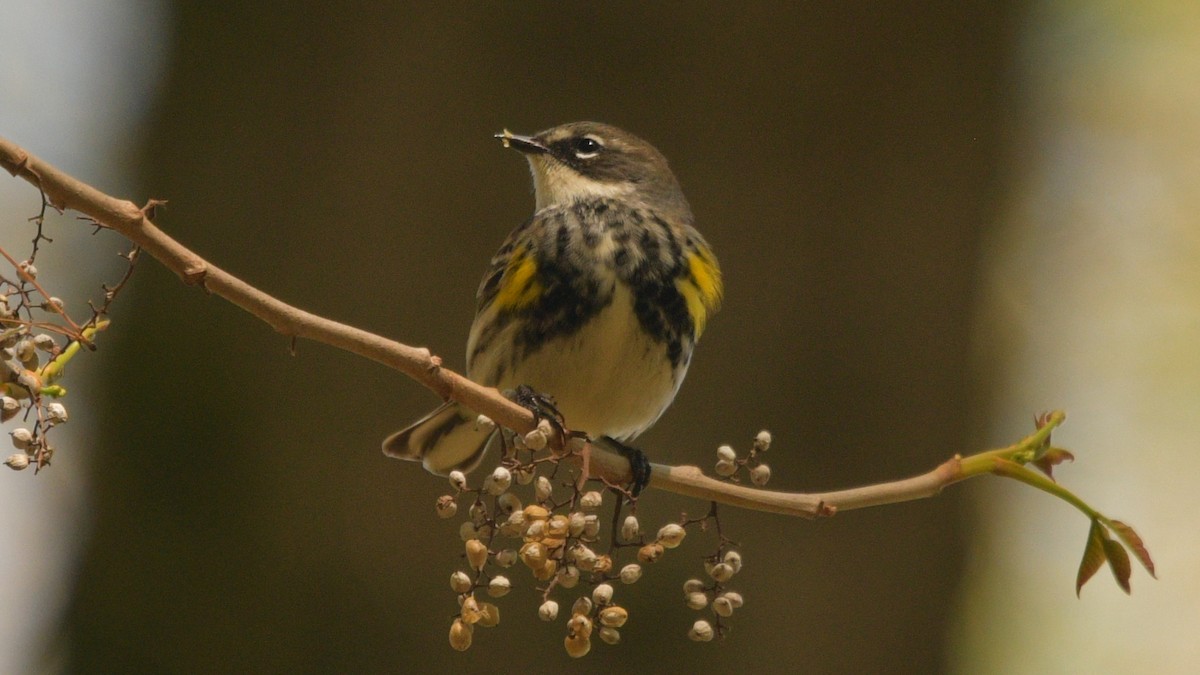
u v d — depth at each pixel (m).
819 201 11.52
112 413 11.59
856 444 11.35
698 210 11.42
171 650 11.07
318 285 11.27
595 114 11.45
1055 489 5.36
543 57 11.50
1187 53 18.62
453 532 11.05
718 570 5.35
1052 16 16.45
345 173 11.42
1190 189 18.86
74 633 11.33
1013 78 12.87
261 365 11.35
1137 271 18.95
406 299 11.20
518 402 8.42
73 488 11.63
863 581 11.40
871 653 11.30
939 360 11.61
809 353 11.36
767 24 11.60
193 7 12.06
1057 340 18.67
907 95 11.74
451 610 10.93
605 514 10.91
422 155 11.40
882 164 11.64
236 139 11.67
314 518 11.07
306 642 10.94
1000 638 16.28
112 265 12.78
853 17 11.71
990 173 12.26
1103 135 19.02
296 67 11.68
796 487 11.23
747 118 11.52
